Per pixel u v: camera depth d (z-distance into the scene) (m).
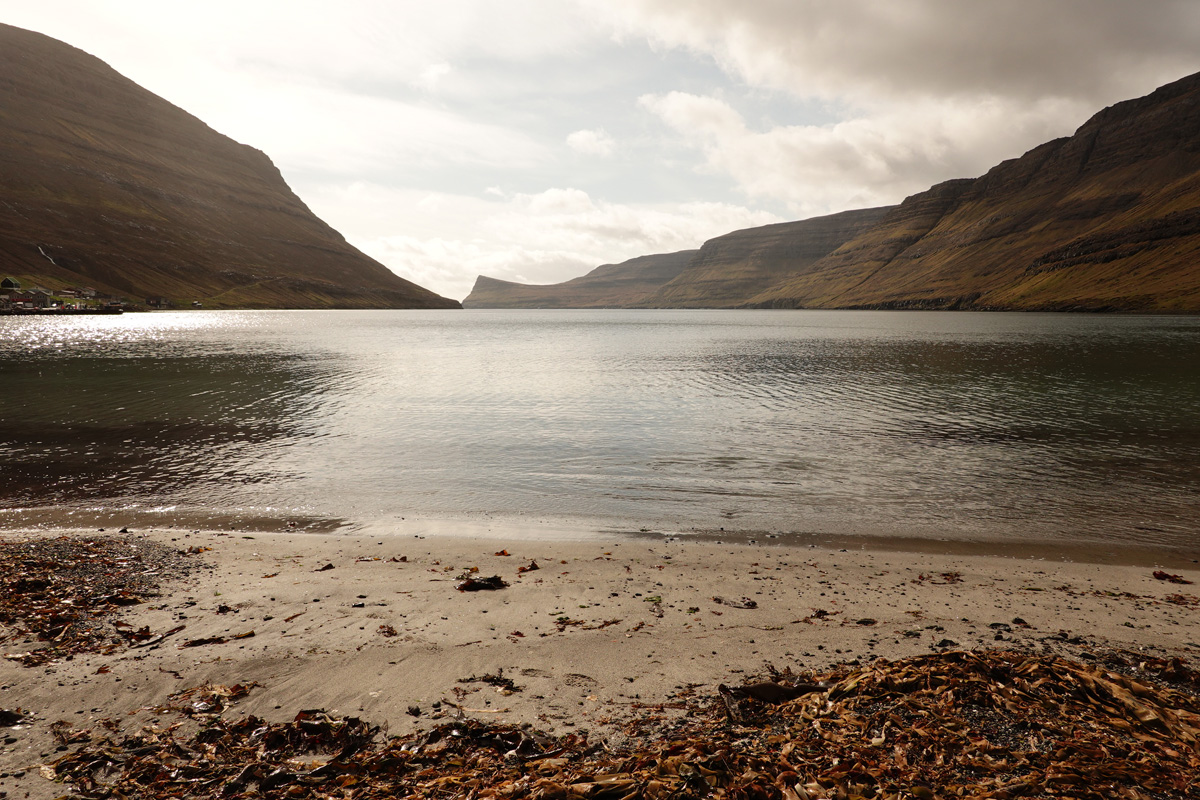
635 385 55.38
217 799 6.06
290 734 7.16
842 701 7.56
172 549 15.62
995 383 56.34
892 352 94.81
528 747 6.82
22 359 71.88
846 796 5.75
